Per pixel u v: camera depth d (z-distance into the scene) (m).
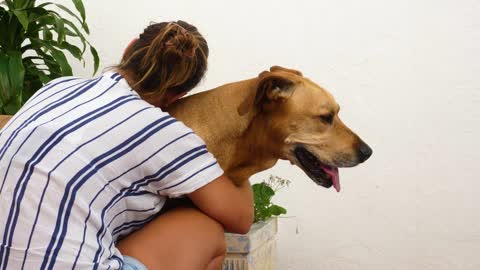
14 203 1.68
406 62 3.51
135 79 1.98
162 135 1.79
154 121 1.79
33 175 1.68
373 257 3.58
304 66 3.58
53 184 1.67
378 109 3.54
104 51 3.70
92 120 1.75
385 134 3.54
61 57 3.16
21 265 1.67
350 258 3.59
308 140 2.24
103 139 1.74
